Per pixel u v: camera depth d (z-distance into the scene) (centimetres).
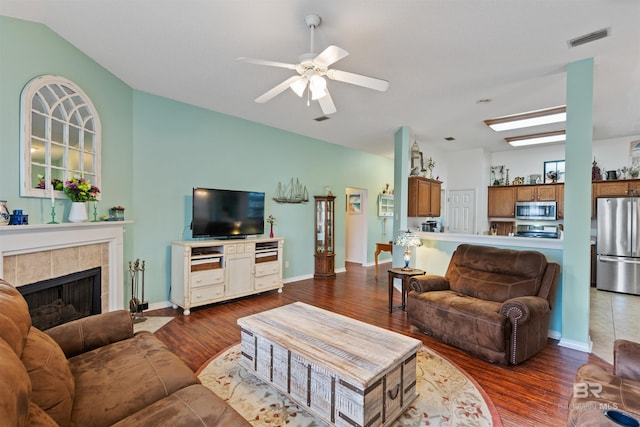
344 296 468
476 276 336
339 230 666
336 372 171
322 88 228
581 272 291
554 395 217
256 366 231
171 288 400
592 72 280
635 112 420
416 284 340
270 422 188
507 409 202
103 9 221
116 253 321
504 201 650
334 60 198
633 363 161
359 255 777
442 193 690
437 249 444
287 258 560
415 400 209
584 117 285
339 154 664
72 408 127
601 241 518
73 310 274
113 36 256
